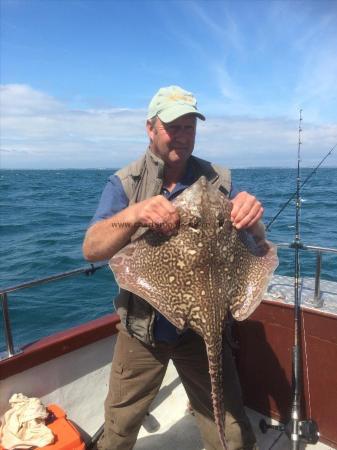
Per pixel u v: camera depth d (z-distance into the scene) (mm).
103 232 2381
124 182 2676
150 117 2600
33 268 12789
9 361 3035
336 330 3393
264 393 3949
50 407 3227
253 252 2451
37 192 48406
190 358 2803
